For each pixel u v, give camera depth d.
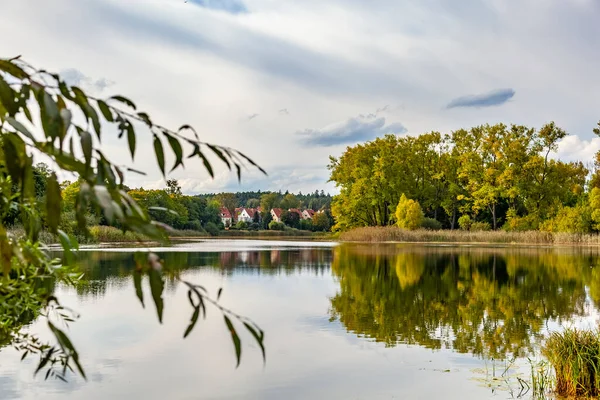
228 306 11.48
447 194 55.94
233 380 6.45
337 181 57.84
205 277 17.05
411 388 6.23
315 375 6.68
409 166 55.38
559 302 12.71
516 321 10.31
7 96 0.97
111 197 0.97
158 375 6.58
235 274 18.05
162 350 7.70
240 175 1.14
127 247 31.84
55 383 6.12
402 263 23.06
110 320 9.63
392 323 9.95
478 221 55.59
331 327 9.52
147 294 12.70
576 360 6.07
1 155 1.19
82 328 8.94
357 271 19.42
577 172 51.12
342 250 33.50
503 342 8.53
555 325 9.97
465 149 55.16
